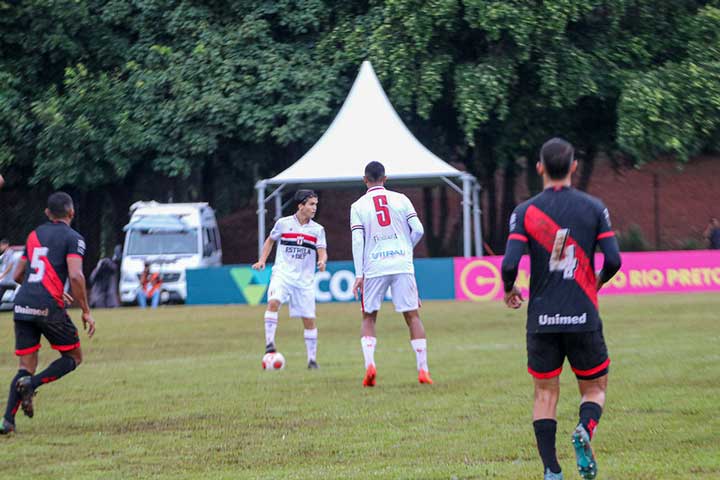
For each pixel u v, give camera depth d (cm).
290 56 10619
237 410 3112
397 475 2128
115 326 6925
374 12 10269
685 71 9919
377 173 3606
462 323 6538
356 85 9006
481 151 11225
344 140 8688
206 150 10450
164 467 2286
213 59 10444
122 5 10769
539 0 9725
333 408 3100
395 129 8731
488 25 9444
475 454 2342
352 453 2402
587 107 10875
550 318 1930
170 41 10956
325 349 5144
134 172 11456
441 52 10019
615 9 10075
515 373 3856
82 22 10519
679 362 4066
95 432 2769
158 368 4403
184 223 10056
